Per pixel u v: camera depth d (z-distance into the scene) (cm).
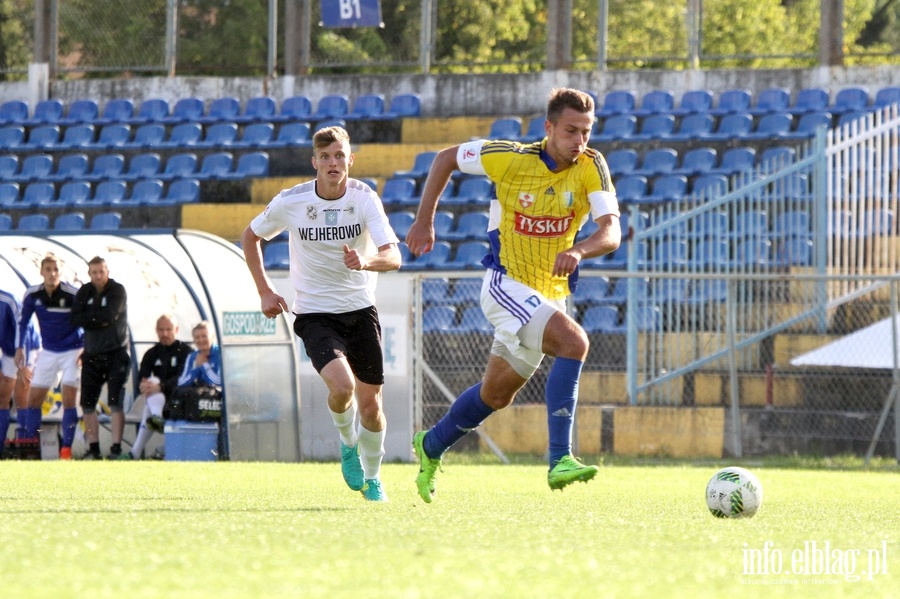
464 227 7350
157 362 4794
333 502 2247
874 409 5206
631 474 3841
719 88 8038
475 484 3100
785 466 4722
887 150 5769
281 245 7506
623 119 7812
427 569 1228
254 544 1423
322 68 8944
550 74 8275
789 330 5572
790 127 7500
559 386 1978
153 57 8969
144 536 1487
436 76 8500
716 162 7350
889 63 7988
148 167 8444
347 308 2341
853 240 5744
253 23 8931
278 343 4859
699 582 1196
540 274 2058
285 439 4856
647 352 5566
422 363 4959
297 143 8288
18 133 8819
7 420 4722
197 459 4566
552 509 2133
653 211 5850
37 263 5044
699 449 5184
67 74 9244
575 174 2031
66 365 4678
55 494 2420
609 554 1380
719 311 5350
